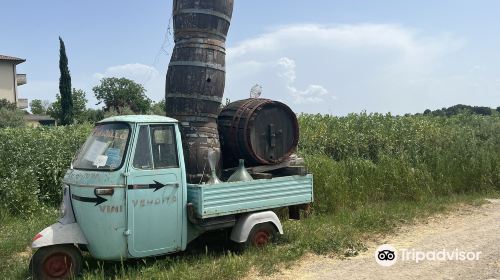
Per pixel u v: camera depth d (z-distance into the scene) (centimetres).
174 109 665
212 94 666
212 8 662
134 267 579
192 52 659
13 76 5062
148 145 567
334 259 636
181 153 594
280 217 800
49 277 528
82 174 552
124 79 5772
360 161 1138
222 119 703
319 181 965
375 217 834
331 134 1396
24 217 895
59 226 541
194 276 536
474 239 723
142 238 555
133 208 547
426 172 1130
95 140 588
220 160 675
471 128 1578
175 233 582
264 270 575
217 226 620
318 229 754
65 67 4553
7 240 723
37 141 1095
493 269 571
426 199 1045
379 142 1373
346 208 954
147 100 5884
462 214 926
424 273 566
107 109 5666
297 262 617
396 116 1625
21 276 563
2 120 3716
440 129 1471
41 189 995
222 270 557
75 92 5381
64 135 1184
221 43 682
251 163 691
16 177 934
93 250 543
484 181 1180
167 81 679
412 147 1340
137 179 550
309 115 1620
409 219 855
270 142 696
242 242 632
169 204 575
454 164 1187
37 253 526
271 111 698
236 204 621
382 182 1073
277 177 687
